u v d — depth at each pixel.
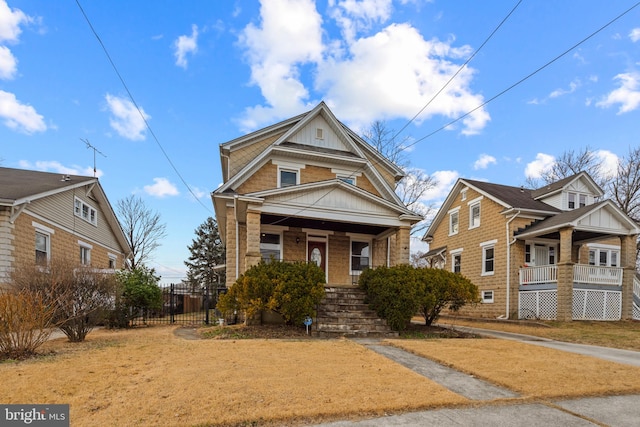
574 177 18.95
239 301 9.81
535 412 4.24
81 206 17.41
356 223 13.08
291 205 11.98
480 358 6.75
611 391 5.00
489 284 19.05
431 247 25.52
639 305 17.16
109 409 3.83
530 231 17.19
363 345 7.86
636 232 16.47
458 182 22.02
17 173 16.97
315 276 10.01
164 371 5.29
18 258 12.42
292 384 4.74
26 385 4.57
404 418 3.91
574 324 14.50
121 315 12.20
